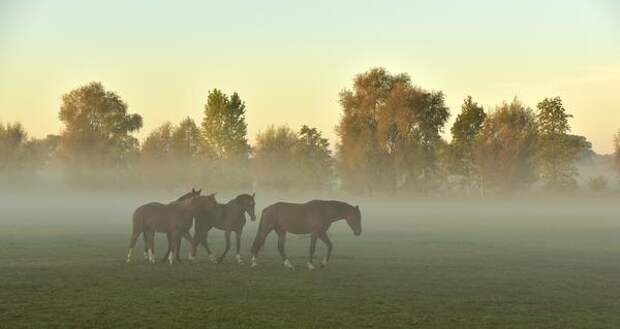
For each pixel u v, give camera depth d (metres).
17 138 107.06
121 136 100.12
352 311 15.12
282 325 13.59
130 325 13.46
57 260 24.47
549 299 17.02
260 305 15.69
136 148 103.62
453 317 14.60
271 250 29.67
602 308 15.87
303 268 22.81
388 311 15.17
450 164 93.38
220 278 19.97
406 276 20.98
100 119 98.25
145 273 20.86
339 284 19.09
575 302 16.62
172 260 23.48
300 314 14.71
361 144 87.69
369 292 17.72
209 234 39.84
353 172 89.31
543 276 21.36
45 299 16.22
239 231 24.19
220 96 90.12
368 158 86.75
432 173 89.56
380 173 87.44
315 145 105.75
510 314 15.02
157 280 19.42
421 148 85.38
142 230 23.61
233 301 16.16
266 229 22.84
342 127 88.88
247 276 20.47
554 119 90.12
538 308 15.77
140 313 14.63
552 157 89.88
